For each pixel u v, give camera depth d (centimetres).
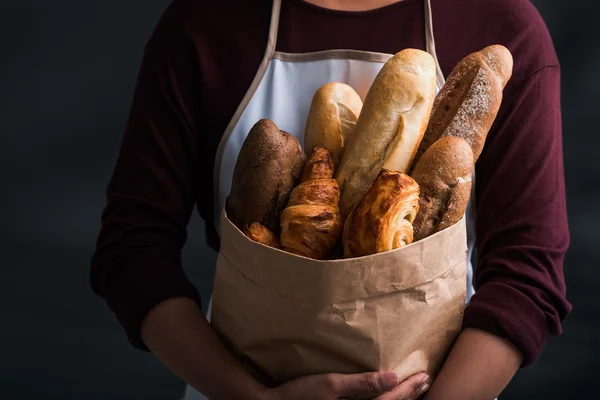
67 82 322
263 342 93
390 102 92
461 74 98
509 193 107
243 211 96
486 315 99
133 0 321
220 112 112
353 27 111
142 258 106
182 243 113
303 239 89
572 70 302
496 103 96
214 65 112
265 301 90
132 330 104
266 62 112
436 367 98
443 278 90
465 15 112
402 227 87
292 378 94
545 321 101
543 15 304
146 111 112
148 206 109
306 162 98
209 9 113
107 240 108
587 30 301
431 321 92
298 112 113
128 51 323
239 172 97
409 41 112
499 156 108
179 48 112
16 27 322
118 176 112
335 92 100
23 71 322
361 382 90
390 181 86
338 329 88
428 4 111
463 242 93
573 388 233
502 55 98
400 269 87
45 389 236
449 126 95
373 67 111
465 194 91
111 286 107
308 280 87
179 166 111
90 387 240
